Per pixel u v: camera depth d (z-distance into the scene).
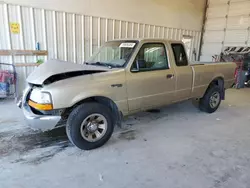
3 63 5.08
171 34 9.08
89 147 2.77
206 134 3.40
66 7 5.77
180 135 3.33
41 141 3.01
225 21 9.70
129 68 3.02
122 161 2.55
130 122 3.86
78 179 2.19
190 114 4.40
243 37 9.13
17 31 5.18
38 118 2.54
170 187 2.10
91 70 2.85
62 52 6.02
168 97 3.56
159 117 4.16
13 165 2.41
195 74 3.88
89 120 2.76
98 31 6.59
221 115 4.42
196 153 2.78
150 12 7.88
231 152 2.83
